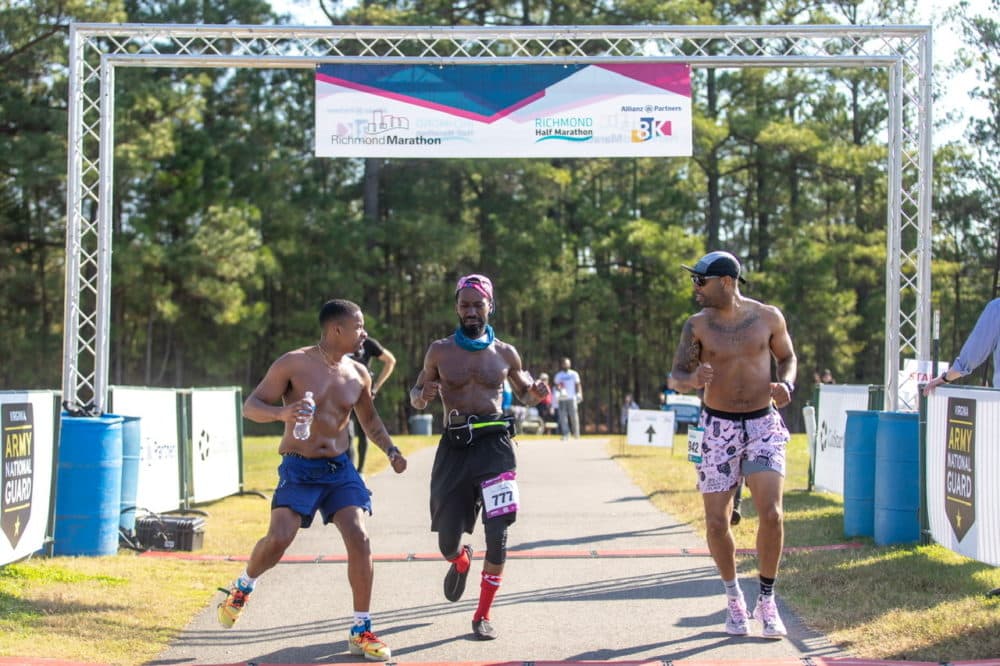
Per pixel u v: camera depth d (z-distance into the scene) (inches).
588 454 759.1
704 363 239.3
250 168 1476.4
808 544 359.9
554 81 454.9
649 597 288.7
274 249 1445.6
